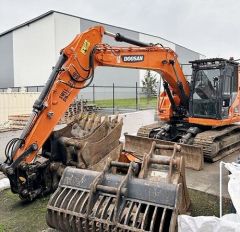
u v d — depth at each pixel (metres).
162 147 4.83
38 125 5.26
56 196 4.14
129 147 8.68
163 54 8.03
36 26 31.36
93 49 6.04
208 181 6.52
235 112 9.34
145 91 33.09
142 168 4.34
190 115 9.00
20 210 5.05
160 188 3.74
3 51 37.31
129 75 36.97
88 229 3.77
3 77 38.00
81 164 5.75
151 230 3.45
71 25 30.69
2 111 14.87
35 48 31.94
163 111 9.61
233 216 3.30
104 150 6.21
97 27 6.12
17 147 5.05
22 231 4.36
